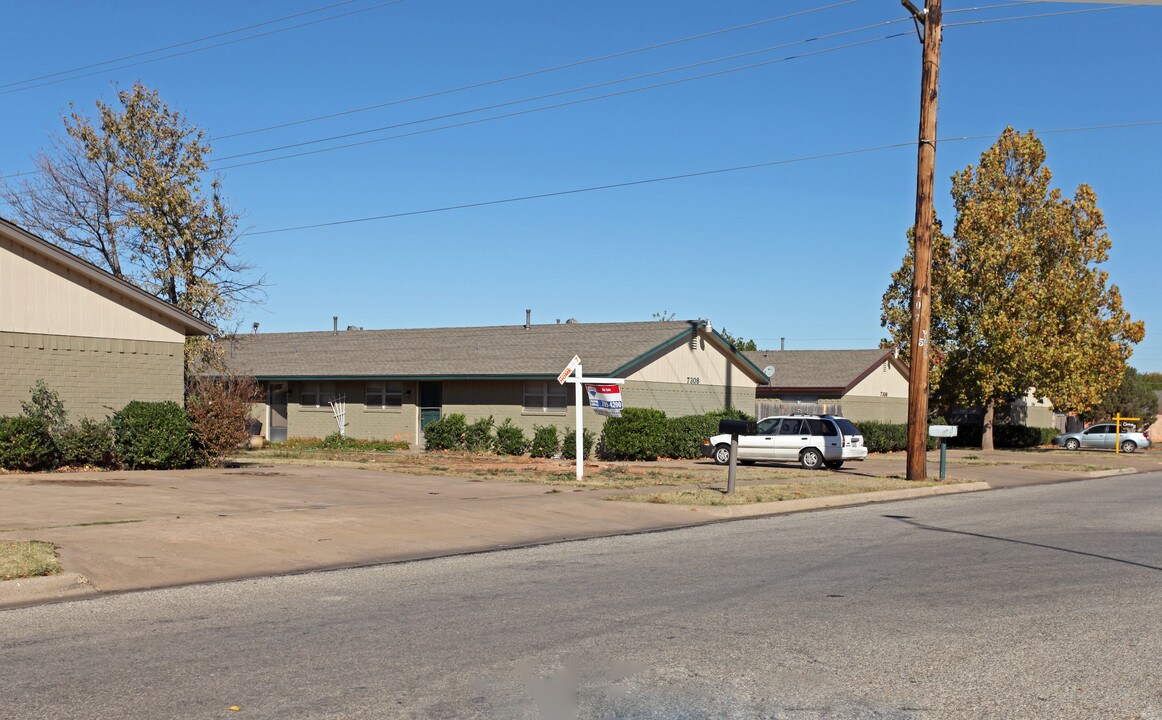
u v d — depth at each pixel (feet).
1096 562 41.98
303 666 23.90
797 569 39.24
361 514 51.47
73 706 20.63
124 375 77.10
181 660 24.43
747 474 88.02
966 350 166.40
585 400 107.34
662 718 20.24
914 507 68.28
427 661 24.44
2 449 67.62
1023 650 26.27
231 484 65.21
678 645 26.32
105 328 75.97
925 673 23.89
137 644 26.11
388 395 122.42
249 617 29.63
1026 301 160.15
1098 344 178.09
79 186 105.50
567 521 53.98
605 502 61.21
